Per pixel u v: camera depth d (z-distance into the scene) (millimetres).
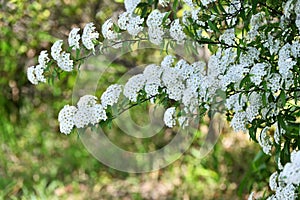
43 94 5059
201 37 1936
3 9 4496
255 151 4676
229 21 1999
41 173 5078
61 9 4590
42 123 5234
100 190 5086
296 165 1453
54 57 2023
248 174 3146
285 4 1951
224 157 4738
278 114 1911
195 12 1881
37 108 5211
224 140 4707
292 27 1896
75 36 2008
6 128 5090
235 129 1941
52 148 5238
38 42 4699
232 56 1895
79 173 5191
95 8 4547
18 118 5215
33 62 4793
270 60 1882
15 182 4910
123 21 1917
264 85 1785
